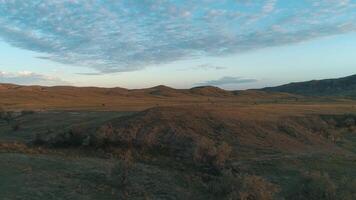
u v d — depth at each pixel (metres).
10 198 23.23
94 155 40.22
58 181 27.14
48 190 25.33
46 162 31.33
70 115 79.31
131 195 27.08
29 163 30.34
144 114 54.19
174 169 36.50
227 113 60.00
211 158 39.56
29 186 25.52
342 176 38.41
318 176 30.22
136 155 41.16
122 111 83.88
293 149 49.12
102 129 47.75
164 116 53.47
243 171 38.56
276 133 54.81
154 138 46.59
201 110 59.06
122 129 48.06
